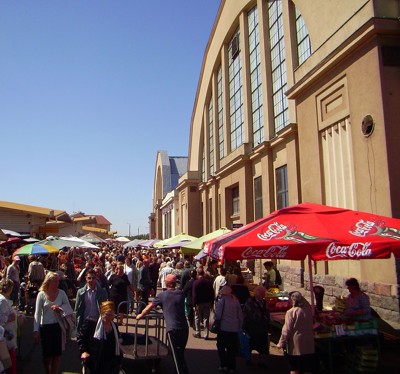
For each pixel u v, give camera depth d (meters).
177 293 7.19
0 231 13.77
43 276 13.54
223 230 15.48
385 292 10.62
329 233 6.15
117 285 12.12
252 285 13.12
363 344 7.23
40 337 6.53
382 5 11.48
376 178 11.11
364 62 11.70
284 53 20.73
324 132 14.20
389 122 10.89
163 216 60.88
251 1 24.97
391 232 6.18
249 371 7.74
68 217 31.62
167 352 7.62
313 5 15.91
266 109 22.22
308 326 6.52
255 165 23.59
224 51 30.81
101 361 5.54
